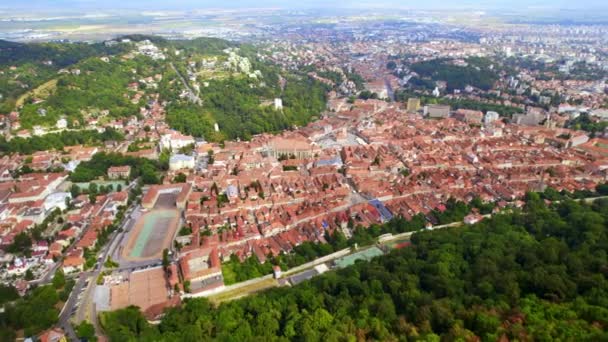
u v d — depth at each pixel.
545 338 150.00
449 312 177.38
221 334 177.88
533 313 170.38
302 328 178.88
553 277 191.25
